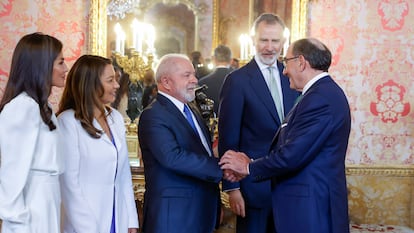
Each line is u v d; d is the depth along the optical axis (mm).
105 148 2115
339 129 2041
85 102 2100
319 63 2096
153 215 2244
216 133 3354
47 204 1821
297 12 3428
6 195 1732
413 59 3494
